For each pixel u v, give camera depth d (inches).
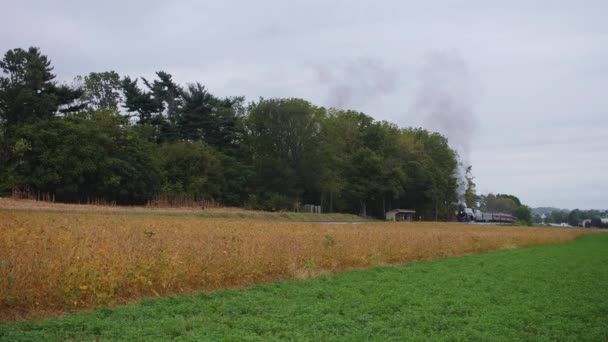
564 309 479.2
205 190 2486.5
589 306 495.8
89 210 1414.9
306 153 3009.4
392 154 3882.9
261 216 2080.5
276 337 341.4
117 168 2039.9
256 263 589.6
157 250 513.0
